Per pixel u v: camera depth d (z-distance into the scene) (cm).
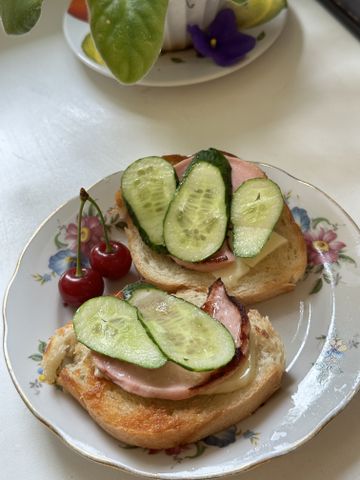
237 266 27
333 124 34
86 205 30
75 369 24
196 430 22
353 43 38
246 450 21
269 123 35
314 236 28
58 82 39
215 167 29
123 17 24
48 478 22
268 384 23
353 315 25
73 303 27
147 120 36
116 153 34
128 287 25
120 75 24
